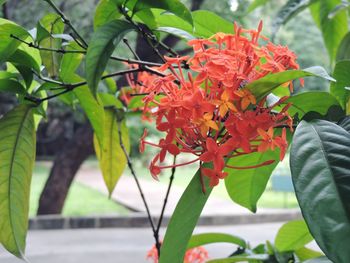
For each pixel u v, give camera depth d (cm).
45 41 137
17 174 136
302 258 160
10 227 136
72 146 856
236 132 94
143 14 123
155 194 1299
